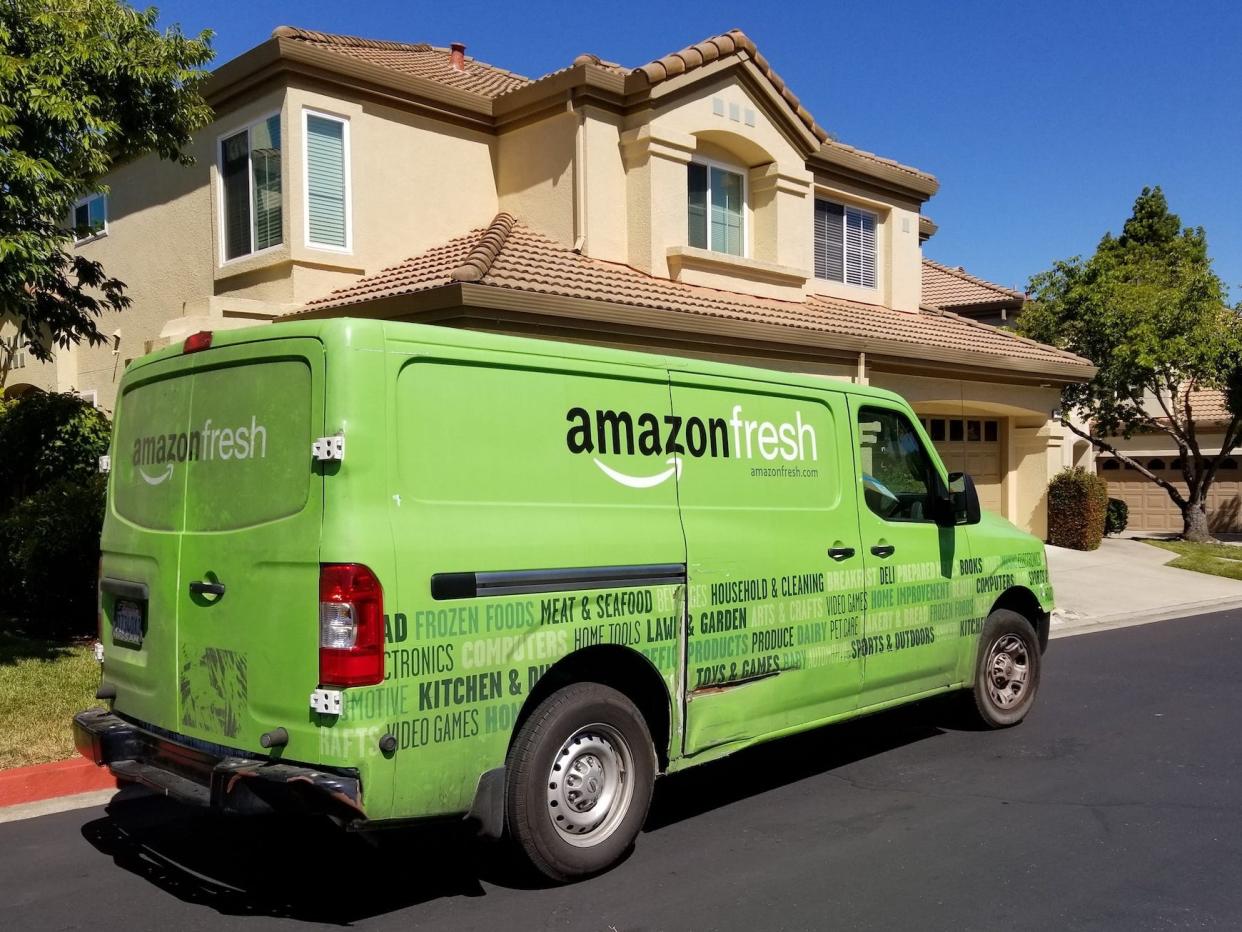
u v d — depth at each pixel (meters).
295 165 12.66
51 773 6.13
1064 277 21.19
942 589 6.95
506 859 5.04
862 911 4.57
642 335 12.12
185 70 9.85
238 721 4.38
